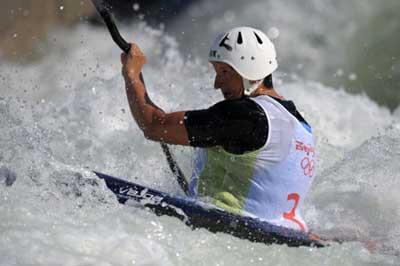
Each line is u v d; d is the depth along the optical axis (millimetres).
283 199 16797
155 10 41969
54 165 16531
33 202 15320
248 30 16688
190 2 42250
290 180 16734
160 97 25219
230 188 16609
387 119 30438
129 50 17688
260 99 16453
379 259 16078
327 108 29391
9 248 13594
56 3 38906
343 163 21078
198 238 15531
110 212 15609
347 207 18797
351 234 17156
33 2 38156
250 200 16609
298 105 29062
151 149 21172
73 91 24625
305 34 39906
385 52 39625
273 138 16281
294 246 15992
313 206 18859
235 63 16406
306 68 39219
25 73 33750
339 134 28953
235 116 15984
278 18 40438
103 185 16312
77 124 22281
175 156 20734
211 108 16156
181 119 16156
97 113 22688
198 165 17125
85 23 39344
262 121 16141
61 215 15086
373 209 18672
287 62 39344
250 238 15922
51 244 13953
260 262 15398
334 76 39094
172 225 15758
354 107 29906
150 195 16250
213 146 16375
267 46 16703
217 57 16609
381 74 38938
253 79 16531
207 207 16062
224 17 41469
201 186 16875
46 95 31406
